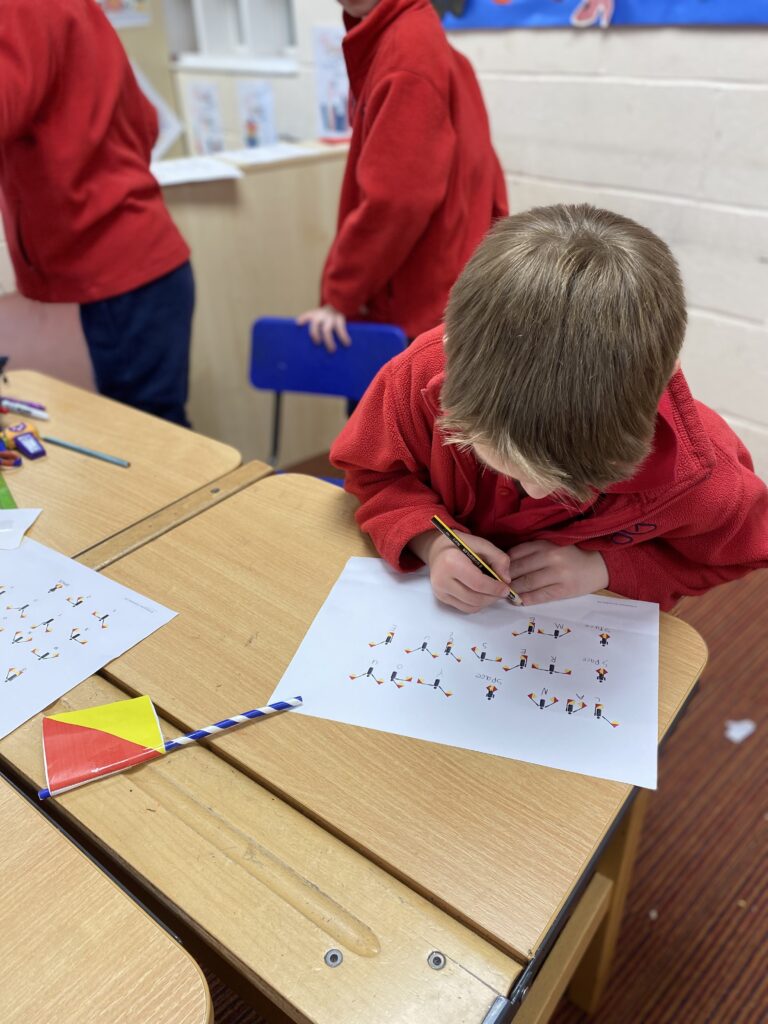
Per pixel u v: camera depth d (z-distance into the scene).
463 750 0.61
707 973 1.13
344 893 0.51
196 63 2.92
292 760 0.60
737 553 0.75
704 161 1.71
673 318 0.55
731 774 1.40
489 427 0.55
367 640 0.72
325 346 1.48
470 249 1.57
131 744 0.61
